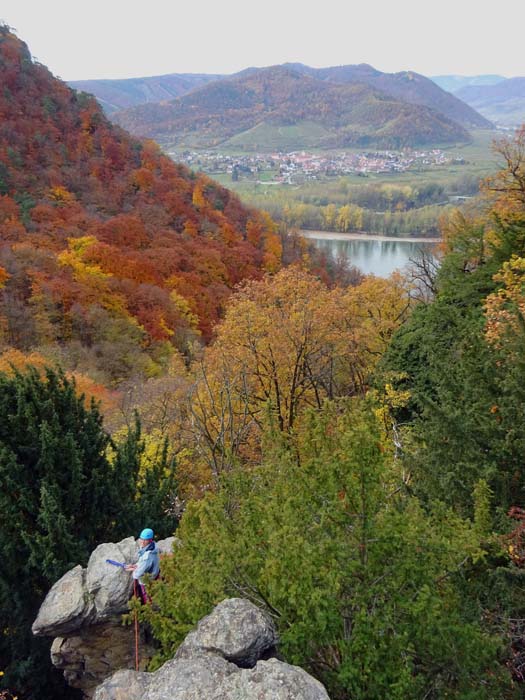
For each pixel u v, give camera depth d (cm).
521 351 1145
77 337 5297
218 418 1953
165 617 844
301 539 666
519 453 1036
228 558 760
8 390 1318
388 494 887
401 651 659
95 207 8875
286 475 827
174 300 6688
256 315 2469
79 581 1062
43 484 1216
